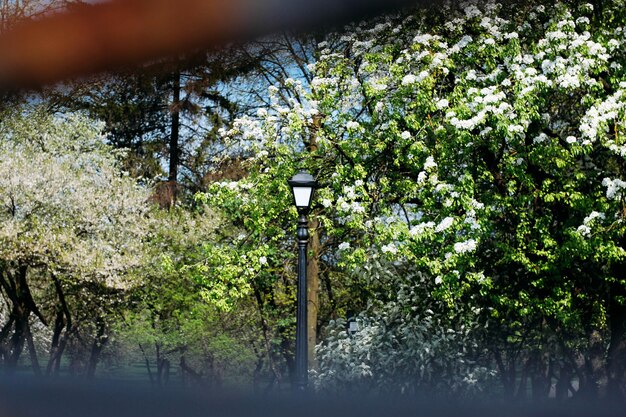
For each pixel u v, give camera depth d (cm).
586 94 1364
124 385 2133
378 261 1670
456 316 1608
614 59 1395
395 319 1631
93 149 2439
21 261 2098
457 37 1493
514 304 1402
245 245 1698
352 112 1617
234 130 1697
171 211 2295
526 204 1423
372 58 1534
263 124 1686
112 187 2227
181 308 2173
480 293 1424
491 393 1577
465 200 1334
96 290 2183
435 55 1417
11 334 2409
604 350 1474
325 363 1653
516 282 1468
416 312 1625
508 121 1291
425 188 1385
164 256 1761
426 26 1523
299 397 1300
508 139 1327
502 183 1426
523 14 1465
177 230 2211
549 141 1345
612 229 1246
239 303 2062
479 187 1465
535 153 1326
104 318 2222
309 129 1622
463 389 1552
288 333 2103
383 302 1719
